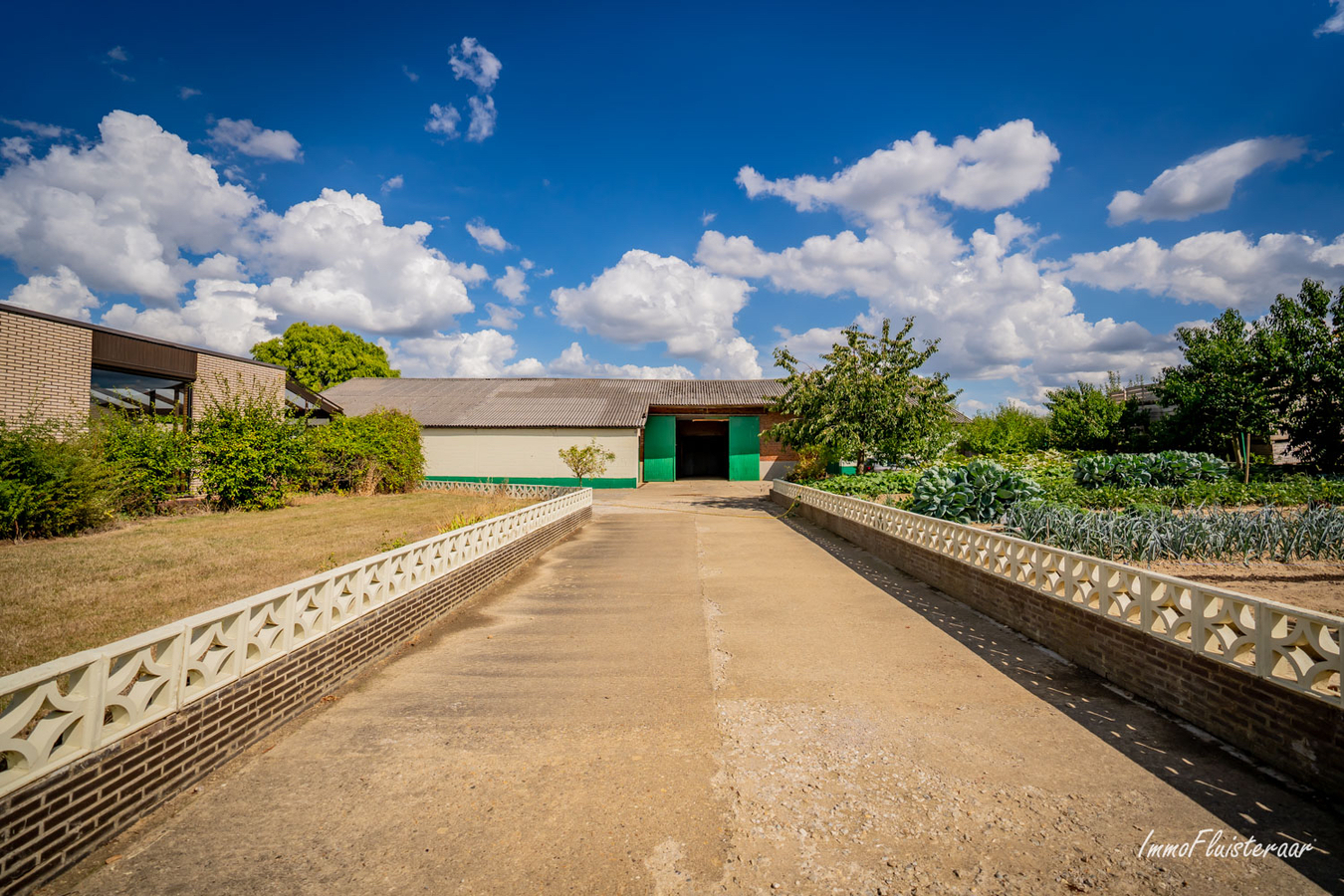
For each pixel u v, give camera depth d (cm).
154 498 1306
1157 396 2091
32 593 630
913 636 592
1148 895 240
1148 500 1151
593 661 526
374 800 311
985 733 384
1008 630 611
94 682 270
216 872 255
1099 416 2414
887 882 249
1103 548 710
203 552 882
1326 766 302
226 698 349
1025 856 265
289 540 1001
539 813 300
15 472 945
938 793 316
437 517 1328
